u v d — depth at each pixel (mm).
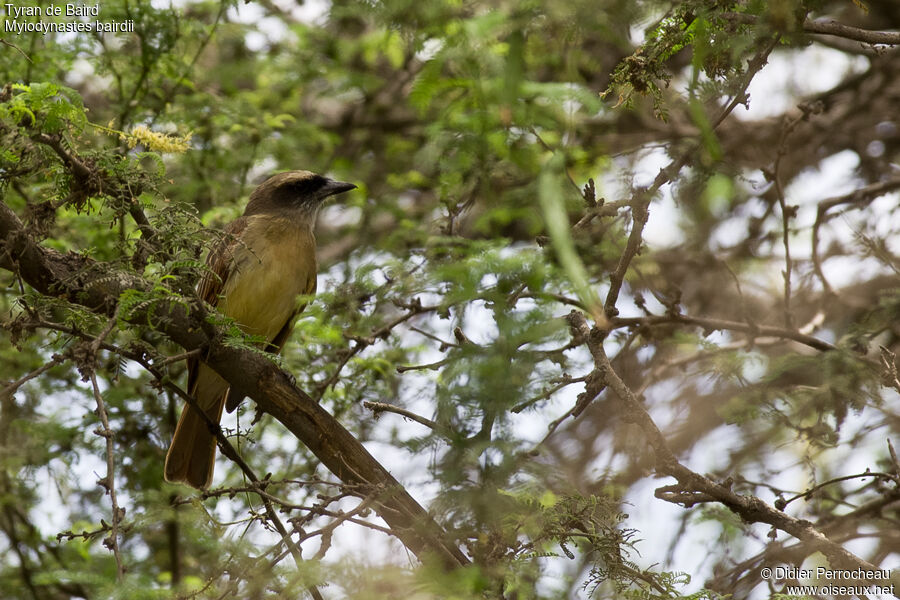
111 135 11086
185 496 9898
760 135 14812
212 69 13586
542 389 7312
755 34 7141
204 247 8242
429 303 10328
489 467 6281
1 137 7203
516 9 7746
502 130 9688
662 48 7348
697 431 12625
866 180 14938
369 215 13141
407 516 7742
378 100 15406
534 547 7586
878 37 7359
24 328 7332
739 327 10820
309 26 13961
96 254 10281
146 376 11922
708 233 14648
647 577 7574
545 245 8227
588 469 12859
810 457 10547
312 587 6680
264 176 14789
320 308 10172
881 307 11156
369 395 11242
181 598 6969
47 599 11281
